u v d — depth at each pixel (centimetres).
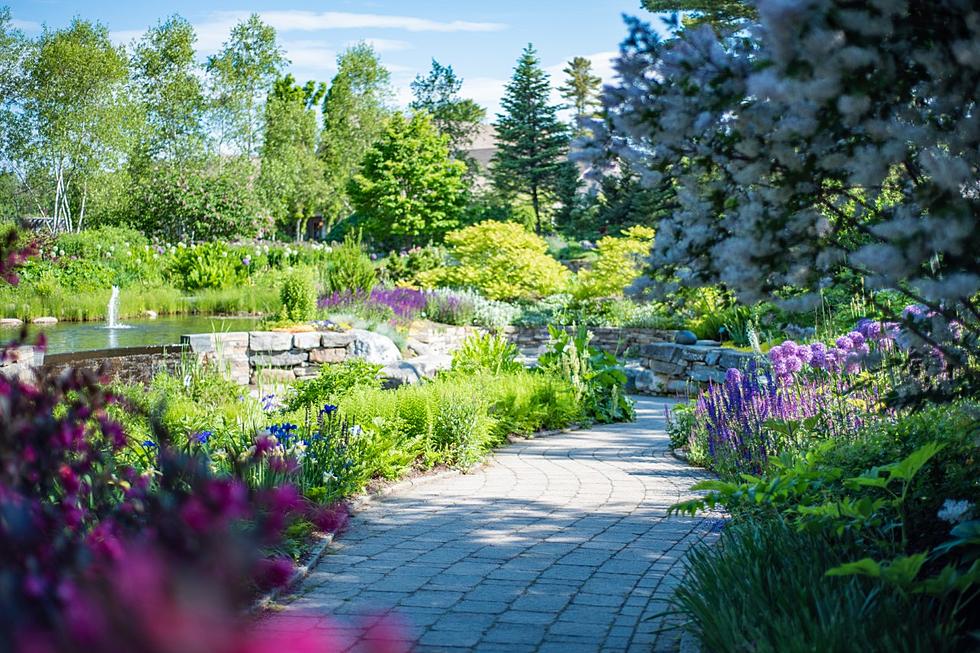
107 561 158
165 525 168
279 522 195
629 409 1263
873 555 351
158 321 1775
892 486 367
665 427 1166
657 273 289
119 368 1193
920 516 354
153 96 4338
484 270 2466
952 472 359
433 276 2539
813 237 264
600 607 406
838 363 624
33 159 3788
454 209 5059
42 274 1967
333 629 372
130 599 116
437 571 468
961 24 225
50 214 4072
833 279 281
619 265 2233
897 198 295
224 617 119
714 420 699
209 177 3444
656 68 258
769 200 254
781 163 251
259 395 1006
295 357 1454
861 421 527
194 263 2252
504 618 391
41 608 119
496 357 1245
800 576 324
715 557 383
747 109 251
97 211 3903
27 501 187
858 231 280
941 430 378
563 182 4884
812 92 212
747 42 262
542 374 1248
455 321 2105
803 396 653
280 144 5453
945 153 237
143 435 621
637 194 4038
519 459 879
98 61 3838
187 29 4369
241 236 3341
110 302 1730
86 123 3812
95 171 3828
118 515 215
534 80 5306
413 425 813
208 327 1652
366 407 820
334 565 479
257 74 4725
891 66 222
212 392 1023
